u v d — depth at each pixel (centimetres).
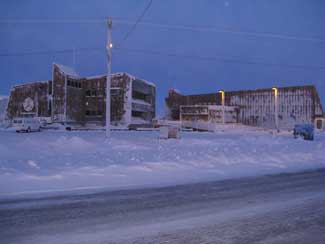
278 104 7319
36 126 4884
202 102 8238
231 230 634
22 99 6800
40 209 784
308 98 7031
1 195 927
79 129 6009
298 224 674
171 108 8600
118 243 561
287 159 1870
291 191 1024
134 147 2255
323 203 862
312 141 3228
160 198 910
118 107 6275
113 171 1316
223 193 985
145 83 7094
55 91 6191
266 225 666
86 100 6512
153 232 621
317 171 1505
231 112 7619
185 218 717
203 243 562
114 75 6334
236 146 2448
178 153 1888
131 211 772
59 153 1912
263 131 6181
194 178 1259
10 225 660
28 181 1100
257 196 946
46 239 581
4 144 2103
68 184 1085
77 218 712
